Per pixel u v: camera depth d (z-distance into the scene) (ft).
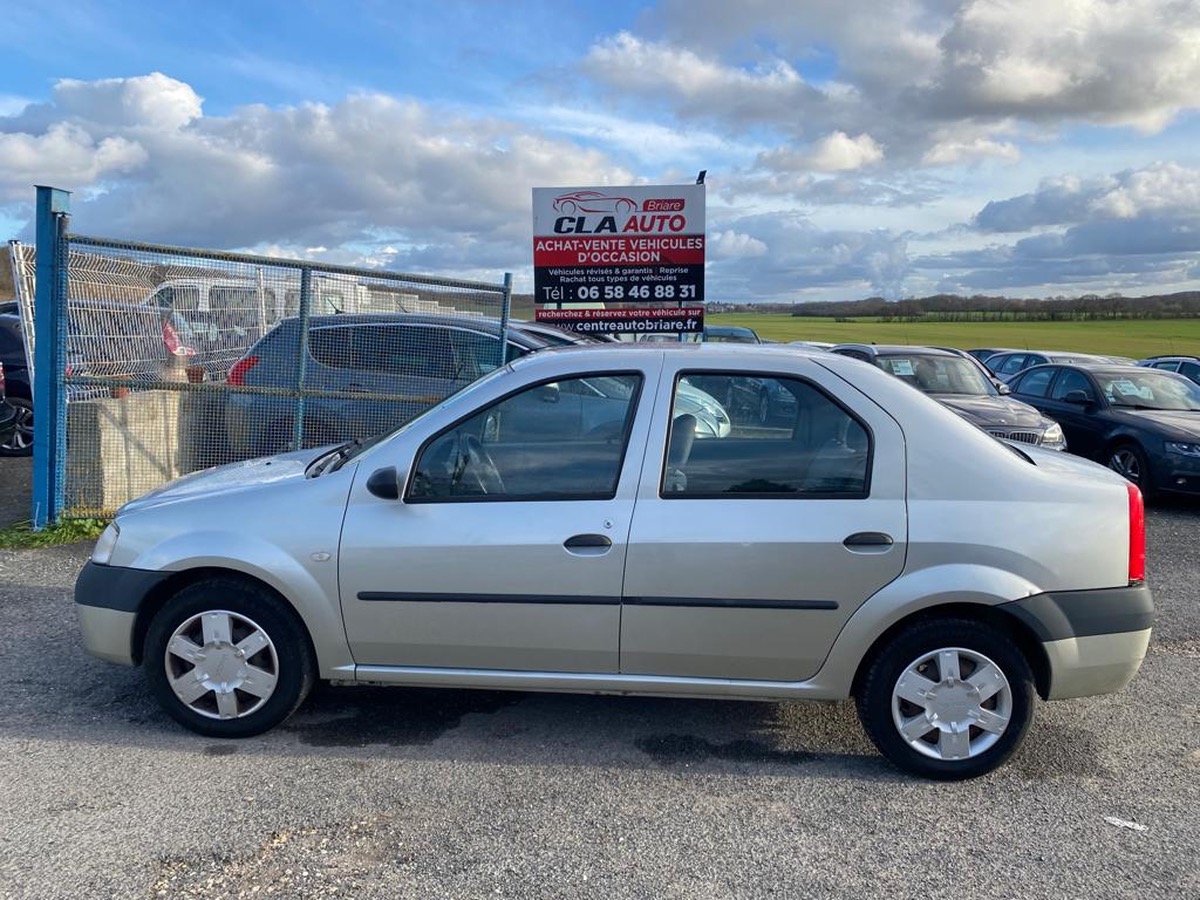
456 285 26.53
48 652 16.15
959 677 11.91
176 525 12.78
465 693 14.82
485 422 12.60
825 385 12.26
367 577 12.35
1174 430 32.19
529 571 12.08
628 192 34.53
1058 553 11.73
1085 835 10.82
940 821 11.09
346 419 26.23
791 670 12.11
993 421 31.45
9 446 35.37
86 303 23.49
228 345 25.50
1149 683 15.74
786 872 9.98
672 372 12.51
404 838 10.50
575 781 11.94
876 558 11.71
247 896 9.36
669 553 11.89
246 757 12.43
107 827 10.60
